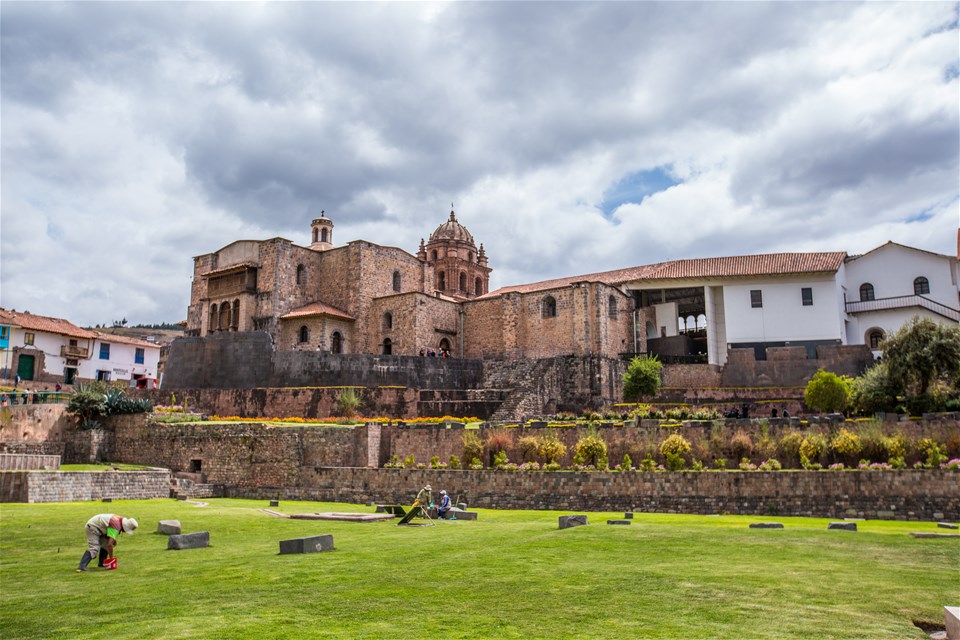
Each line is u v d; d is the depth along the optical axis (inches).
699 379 2433.6
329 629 402.6
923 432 1386.6
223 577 570.9
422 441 1721.2
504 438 1633.9
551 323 2716.5
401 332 2792.8
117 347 3314.5
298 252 2933.1
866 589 487.8
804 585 500.1
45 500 1348.4
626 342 2807.6
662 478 1248.2
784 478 1164.5
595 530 810.8
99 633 407.8
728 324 2701.8
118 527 666.2
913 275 2711.6
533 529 863.7
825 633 382.3
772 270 2659.9
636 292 2979.8
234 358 2433.6
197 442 1841.8
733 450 1473.9
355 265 2913.4
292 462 1696.6
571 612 432.5
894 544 692.1
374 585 521.7
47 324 3063.5
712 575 535.5
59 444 1887.3
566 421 1889.8
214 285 3002.0
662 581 515.5
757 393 2273.6
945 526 908.0
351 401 2123.5
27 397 2213.3
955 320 2534.5
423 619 422.0
